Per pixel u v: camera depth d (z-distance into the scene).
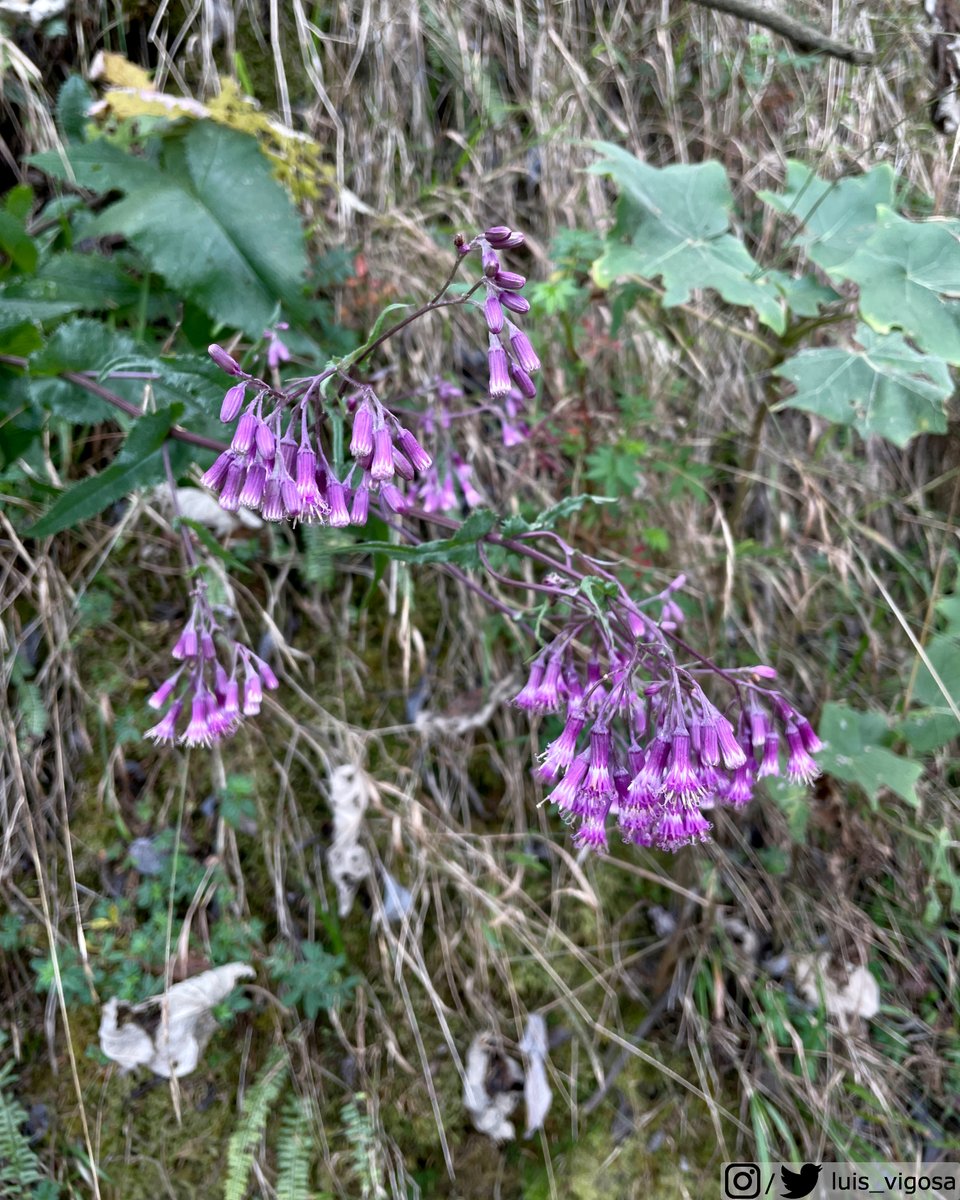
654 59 0.46
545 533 0.30
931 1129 0.42
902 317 0.35
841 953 0.43
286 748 0.40
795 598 0.46
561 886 0.43
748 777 0.31
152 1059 0.36
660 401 0.46
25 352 0.33
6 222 0.34
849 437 0.46
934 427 0.36
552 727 0.43
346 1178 0.37
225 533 0.41
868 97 0.44
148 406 0.38
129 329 0.39
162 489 0.40
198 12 0.41
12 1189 0.34
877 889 0.44
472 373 0.46
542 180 0.46
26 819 0.37
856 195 0.38
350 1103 0.38
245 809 0.39
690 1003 0.41
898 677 0.45
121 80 0.38
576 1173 0.40
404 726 0.42
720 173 0.39
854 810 0.44
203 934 0.38
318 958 0.38
